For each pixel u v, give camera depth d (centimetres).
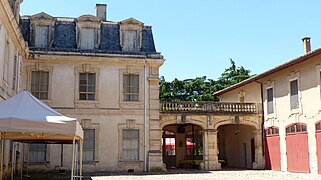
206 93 4609
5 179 1717
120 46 2427
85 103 2306
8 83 1702
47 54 2258
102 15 2606
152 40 2503
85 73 2333
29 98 1091
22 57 2152
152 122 2378
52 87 2277
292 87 2330
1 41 1488
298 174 2095
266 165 2594
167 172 2280
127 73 2380
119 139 2320
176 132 3120
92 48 2388
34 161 2211
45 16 2361
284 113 2398
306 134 2162
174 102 2508
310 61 2145
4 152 1681
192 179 1794
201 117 2544
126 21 2455
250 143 2809
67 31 2416
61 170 2227
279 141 2441
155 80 2406
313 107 2105
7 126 960
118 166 2294
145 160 2331
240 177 1914
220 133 3375
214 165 2523
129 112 2355
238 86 3023
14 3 1875
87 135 2295
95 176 1973
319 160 2038
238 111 2636
